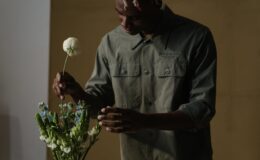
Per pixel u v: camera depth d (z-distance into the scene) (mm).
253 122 4367
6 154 4199
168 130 2699
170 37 2787
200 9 4441
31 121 4203
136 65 2832
